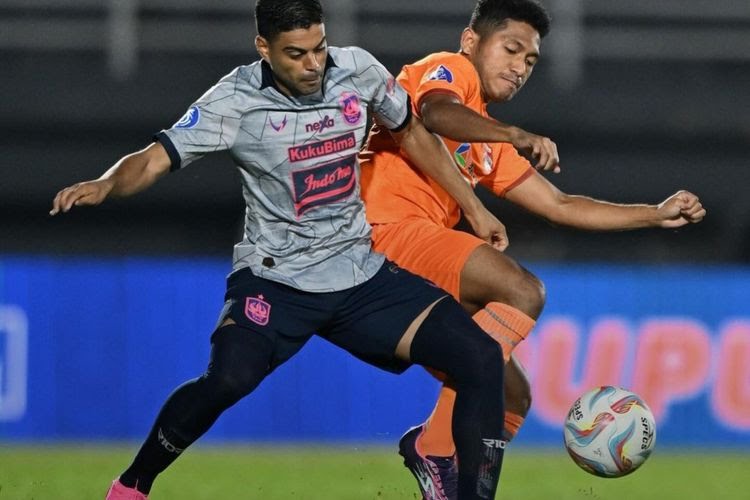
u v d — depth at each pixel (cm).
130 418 4372
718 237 6138
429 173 1781
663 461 3956
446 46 5944
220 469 3394
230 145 1616
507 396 1884
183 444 1606
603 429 1772
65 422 4334
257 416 4409
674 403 4541
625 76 6047
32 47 5778
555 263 5969
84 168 5806
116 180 1525
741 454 4284
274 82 1609
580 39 6041
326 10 5659
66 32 5803
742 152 6106
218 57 5881
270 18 1554
